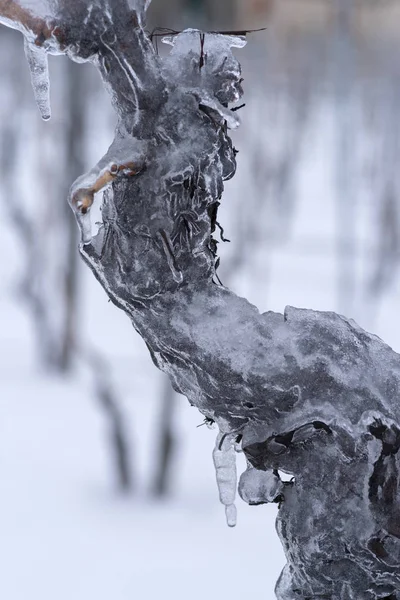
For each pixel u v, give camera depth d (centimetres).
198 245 115
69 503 976
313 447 116
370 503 114
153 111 111
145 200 112
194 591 771
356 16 1339
